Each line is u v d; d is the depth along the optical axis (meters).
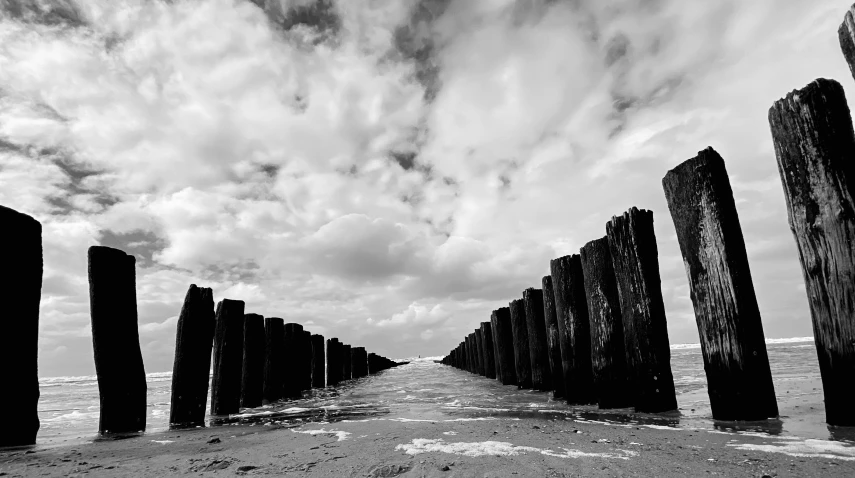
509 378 14.03
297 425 6.39
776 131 4.05
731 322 4.59
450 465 3.23
